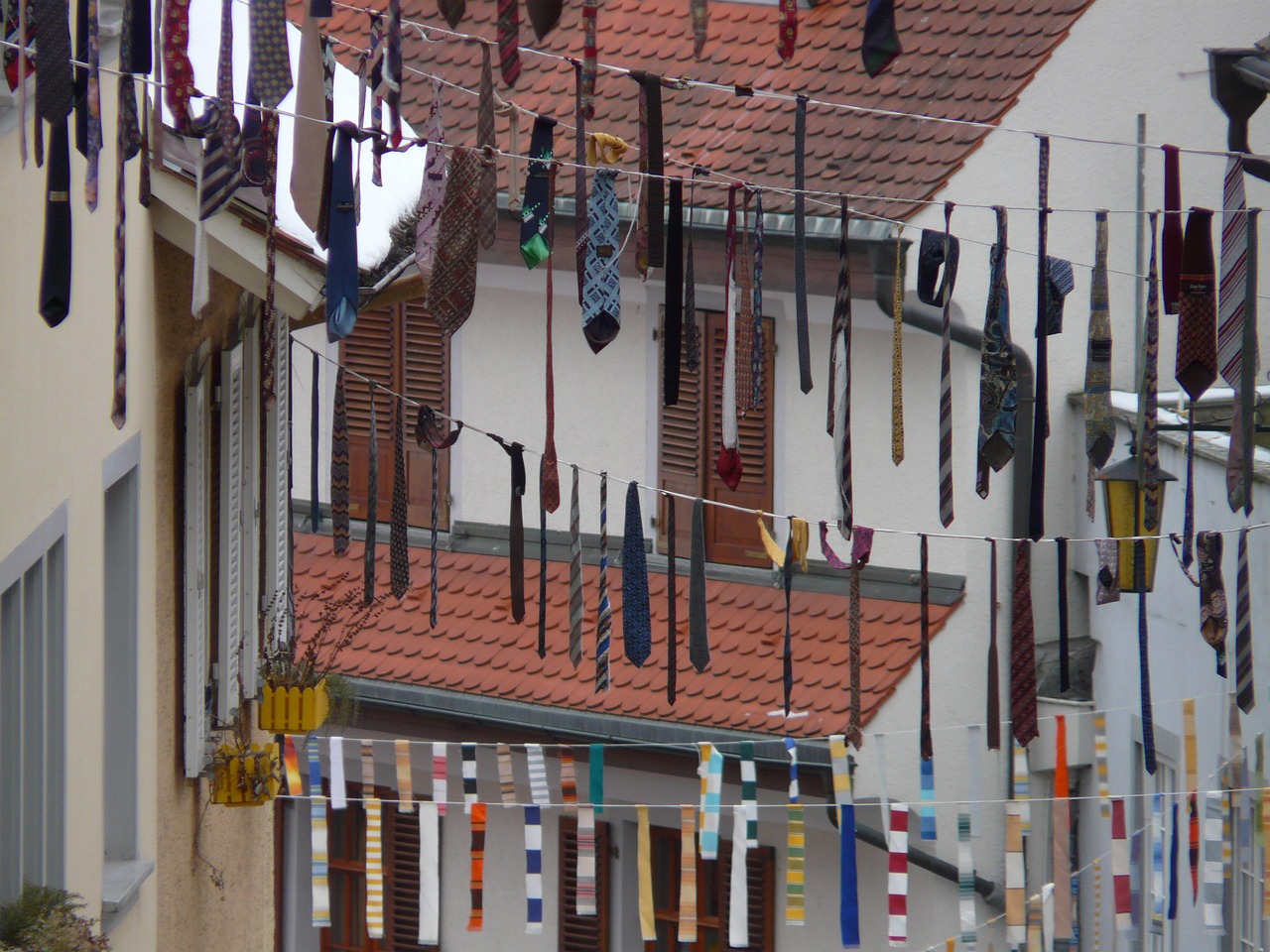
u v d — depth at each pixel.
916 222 53.44
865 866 54.78
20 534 26.30
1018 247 54.47
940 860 53.56
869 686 53.41
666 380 29.98
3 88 25.09
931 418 54.56
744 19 61.12
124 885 31.20
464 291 28.56
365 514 63.38
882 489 55.28
